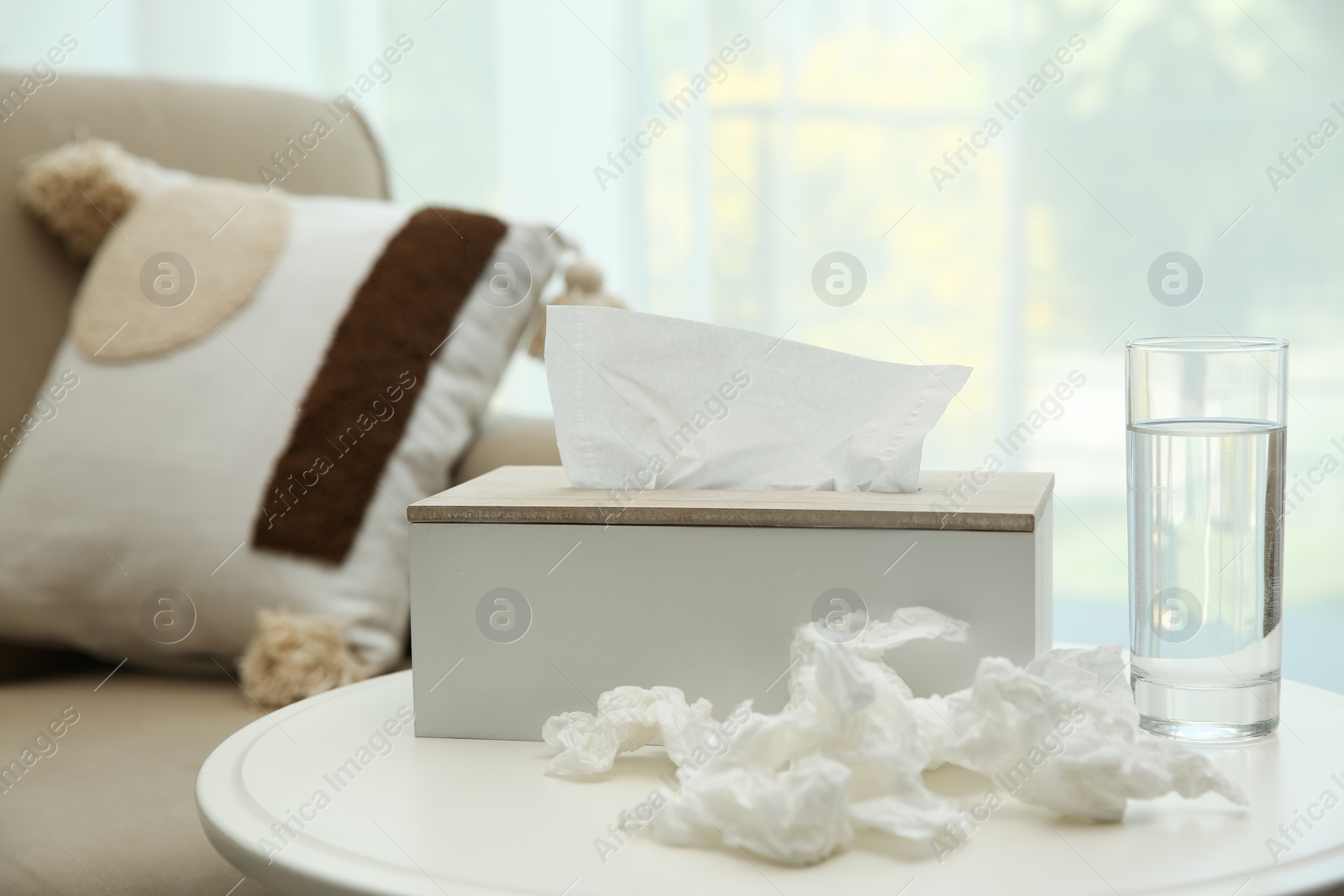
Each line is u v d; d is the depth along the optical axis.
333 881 1.32
